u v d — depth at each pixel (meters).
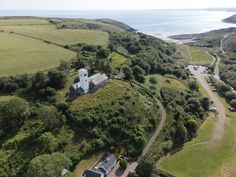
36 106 110.38
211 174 98.69
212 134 123.12
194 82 169.12
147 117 116.94
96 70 144.38
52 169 77.94
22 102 101.94
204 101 144.62
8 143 92.94
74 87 119.62
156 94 137.50
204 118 135.00
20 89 120.81
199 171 99.62
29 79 125.56
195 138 118.94
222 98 163.38
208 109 144.88
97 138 100.50
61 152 93.06
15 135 96.50
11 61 144.50
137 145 102.69
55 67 141.38
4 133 96.44
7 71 132.12
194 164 103.12
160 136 110.94
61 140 96.25
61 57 156.88
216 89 176.38
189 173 98.12
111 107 114.31
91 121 104.88
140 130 108.62
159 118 120.31
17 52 158.38
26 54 156.62
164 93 140.12
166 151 107.25
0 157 87.88
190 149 111.25
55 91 118.69
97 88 125.12
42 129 98.94
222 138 120.69
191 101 138.75
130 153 100.06
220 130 126.94
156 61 184.88
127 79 142.38
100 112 110.56
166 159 103.88
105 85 129.25
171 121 118.94
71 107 109.75
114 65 157.25
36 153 90.88
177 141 113.75
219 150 112.56
